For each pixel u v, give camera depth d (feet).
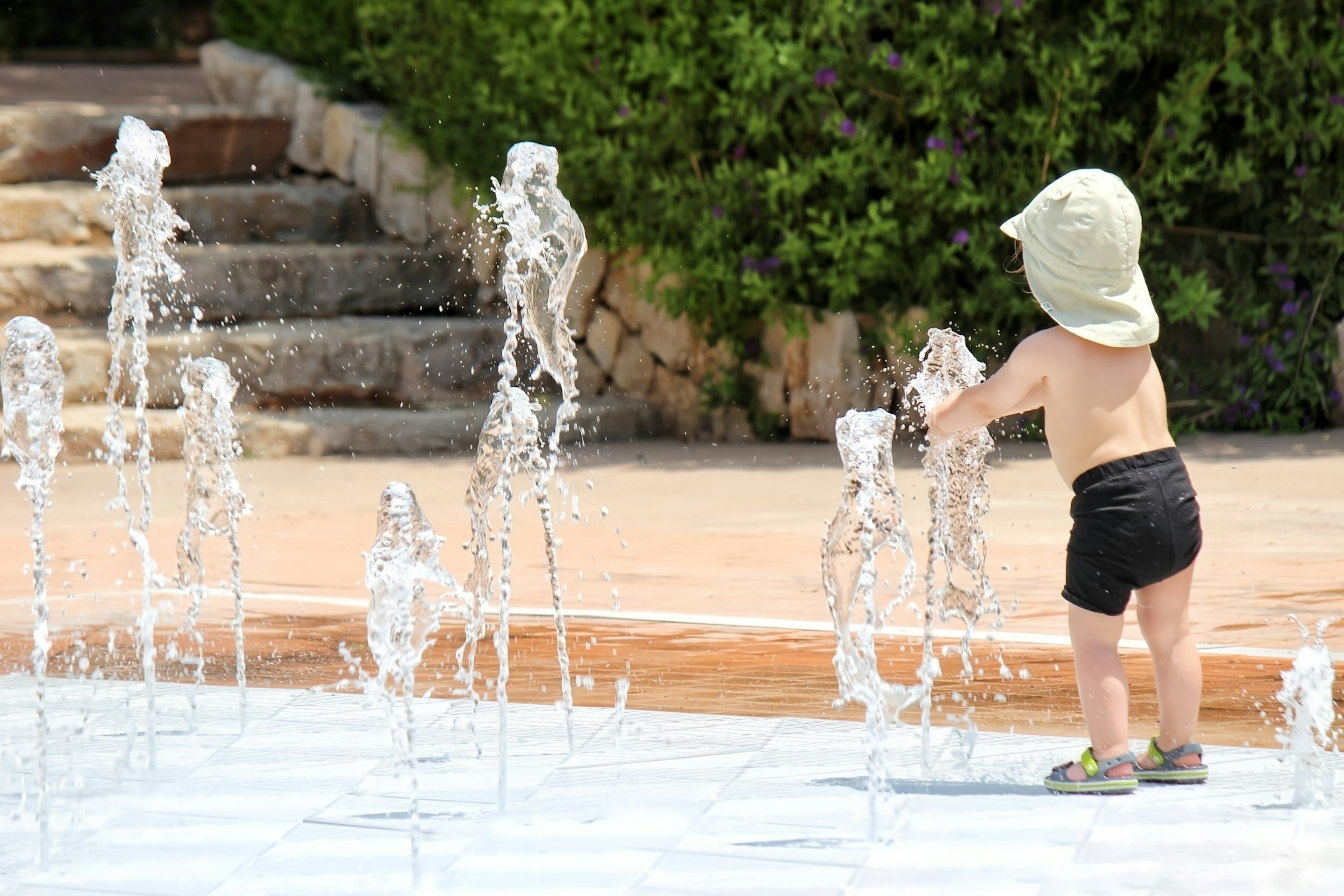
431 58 87.97
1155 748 24.94
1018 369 25.20
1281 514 54.19
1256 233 78.38
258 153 100.22
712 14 75.87
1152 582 24.34
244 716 29.45
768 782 24.79
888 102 75.31
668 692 31.76
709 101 78.18
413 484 65.87
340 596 42.68
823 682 32.45
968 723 28.84
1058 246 25.11
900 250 76.23
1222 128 78.38
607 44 77.66
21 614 39.88
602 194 81.82
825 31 74.23
